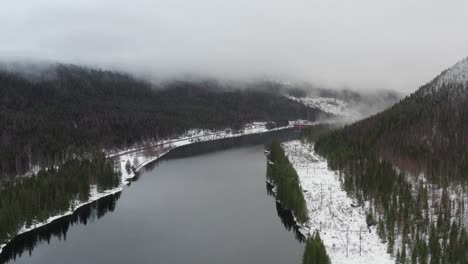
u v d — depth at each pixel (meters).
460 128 143.25
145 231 101.69
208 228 102.62
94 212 117.44
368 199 102.88
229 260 83.19
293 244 90.81
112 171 139.38
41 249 91.50
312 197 111.50
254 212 114.69
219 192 137.62
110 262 83.81
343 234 86.88
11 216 91.75
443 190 94.06
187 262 82.75
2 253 86.31
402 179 104.88
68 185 117.12
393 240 77.62
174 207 121.00
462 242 71.81
